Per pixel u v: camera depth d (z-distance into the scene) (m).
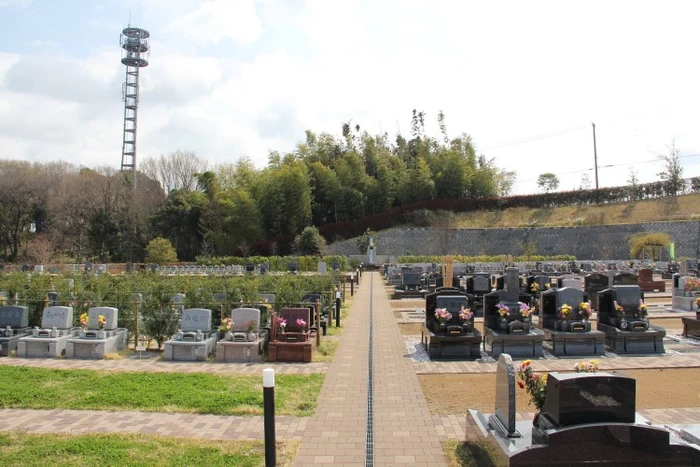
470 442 6.76
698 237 46.25
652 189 57.62
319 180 62.34
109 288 17.78
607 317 14.05
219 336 13.49
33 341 12.68
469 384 10.20
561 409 5.21
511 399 5.64
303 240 52.78
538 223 57.66
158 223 59.50
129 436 7.20
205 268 42.62
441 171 65.00
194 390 9.41
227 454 6.61
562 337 12.93
